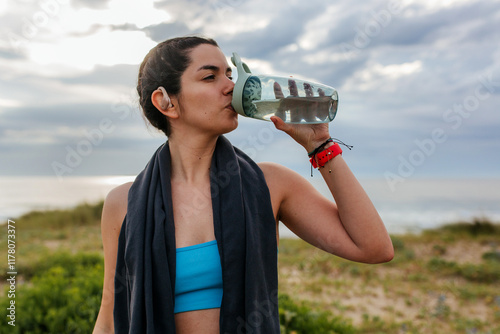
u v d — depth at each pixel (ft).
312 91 5.03
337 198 4.83
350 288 26.66
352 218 4.70
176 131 4.95
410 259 34.58
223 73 4.77
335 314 21.71
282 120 4.97
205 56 4.68
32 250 34.81
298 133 4.99
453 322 21.16
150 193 4.78
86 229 48.73
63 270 21.85
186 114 4.73
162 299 4.42
